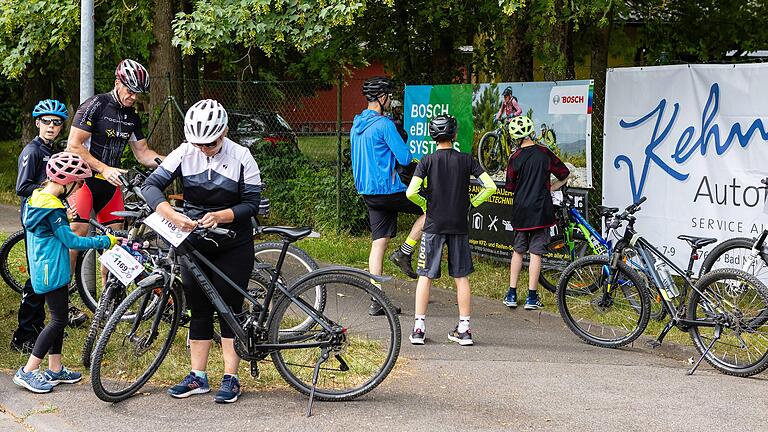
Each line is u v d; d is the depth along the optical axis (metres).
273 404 5.36
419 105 10.72
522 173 8.10
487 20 12.32
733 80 8.06
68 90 17.45
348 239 11.62
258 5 9.62
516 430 4.97
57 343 5.57
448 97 10.38
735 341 6.40
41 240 5.43
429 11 12.05
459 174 6.93
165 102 12.63
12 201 15.52
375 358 5.56
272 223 12.62
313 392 5.34
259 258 6.75
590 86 8.97
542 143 9.41
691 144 8.38
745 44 14.43
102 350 5.14
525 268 9.54
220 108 5.10
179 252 5.26
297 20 9.73
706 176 8.29
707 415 5.29
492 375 6.14
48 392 5.47
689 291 6.82
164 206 5.11
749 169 7.99
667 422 5.14
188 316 5.86
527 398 5.59
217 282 5.34
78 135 6.57
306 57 12.90
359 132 7.88
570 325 7.43
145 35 13.70
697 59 14.95
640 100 8.77
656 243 8.71
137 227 6.20
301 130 13.01
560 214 8.84
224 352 5.41
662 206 8.64
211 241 5.25
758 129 7.91
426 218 7.02
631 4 13.63
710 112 8.23
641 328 7.00
